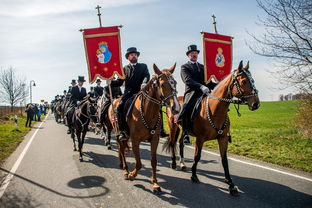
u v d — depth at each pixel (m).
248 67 4.98
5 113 33.09
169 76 4.80
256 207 4.32
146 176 6.12
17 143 11.58
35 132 16.25
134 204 4.55
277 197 4.68
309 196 4.68
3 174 6.48
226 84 5.09
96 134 13.78
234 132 12.67
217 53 7.14
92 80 7.05
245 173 6.06
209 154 8.23
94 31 7.07
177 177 6.00
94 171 6.59
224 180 5.55
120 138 5.83
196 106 5.62
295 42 8.13
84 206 4.51
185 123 5.91
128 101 5.84
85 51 7.06
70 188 5.38
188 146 9.81
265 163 6.86
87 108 8.09
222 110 5.12
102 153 8.88
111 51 7.04
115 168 6.87
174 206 4.44
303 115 10.18
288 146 8.52
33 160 7.95
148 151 9.11
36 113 27.19
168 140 6.74
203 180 5.74
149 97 5.11
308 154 7.40
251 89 4.72
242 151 8.20
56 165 7.25
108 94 7.94
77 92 10.18
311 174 5.85
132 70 6.31
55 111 24.89
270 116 24.20
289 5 7.86
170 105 4.64
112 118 6.71
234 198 4.71
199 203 4.54
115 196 4.92
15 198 4.92
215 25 7.93
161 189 5.24
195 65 6.64
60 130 16.81
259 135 11.03
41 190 5.31
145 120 5.17
